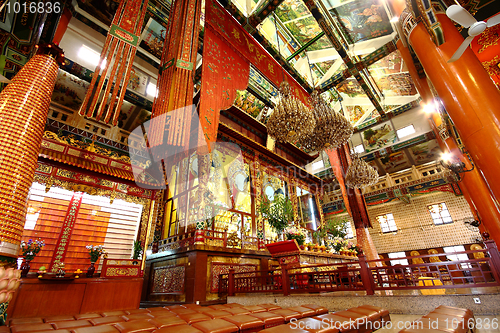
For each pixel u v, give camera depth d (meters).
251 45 7.54
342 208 15.80
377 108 13.21
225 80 6.01
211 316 2.44
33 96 2.56
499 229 5.31
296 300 4.75
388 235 14.40
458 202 12.70
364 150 14.84
